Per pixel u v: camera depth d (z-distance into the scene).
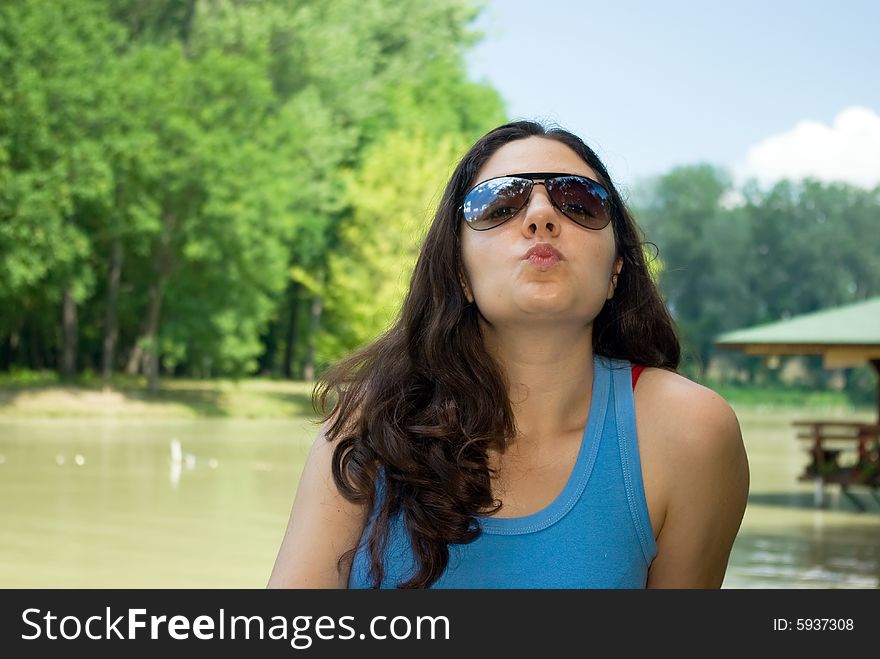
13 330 45.69
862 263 83.38
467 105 55.12
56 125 36.94
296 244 46.19
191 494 15.59
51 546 10.77
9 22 36.44
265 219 40.34
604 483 1.47
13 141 36.25
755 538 12.06
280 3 50.28
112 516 13.13
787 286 83.44
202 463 20.67
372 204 38.97
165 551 10.54
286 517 13.24
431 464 1.46
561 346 1.50
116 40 43.94
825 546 11.41
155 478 17.75
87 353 50.47
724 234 81.19
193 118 40.41
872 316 16.39
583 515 1.46
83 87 36.97
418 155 40.31
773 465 22.02
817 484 15.44
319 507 1.53
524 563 1.44
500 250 1.48
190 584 8.69
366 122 50.75
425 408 1.52
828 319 16.38
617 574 1.45
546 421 1.52
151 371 40.41
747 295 81.50
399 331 1.60
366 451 1.49
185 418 36.56
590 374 1.55
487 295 1.49
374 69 54.31
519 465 1.50
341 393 1.59
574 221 1.47
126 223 38.62
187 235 38.97
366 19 53.12
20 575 9.08
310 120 45.91
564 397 1.52
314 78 49.03
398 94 51.41
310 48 48.78
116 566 9.64
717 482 1.52
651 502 1.49
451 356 1.53
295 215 43.25
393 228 38.59
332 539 1.51
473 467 1.45
